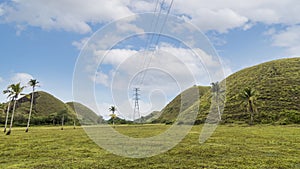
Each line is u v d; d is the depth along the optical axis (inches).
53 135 944.9
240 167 350.3
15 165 383.6
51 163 392.5
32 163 397.7
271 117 1482.5
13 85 1229.1
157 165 365.1
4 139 805.2
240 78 2276.1
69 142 671.1
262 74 2161.7
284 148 524.1
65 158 435.2
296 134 829.2
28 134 1056.2
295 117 1412.4
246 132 925.2
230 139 682.8
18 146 608.1
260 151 485.7
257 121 1473.9
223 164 370.6
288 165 362.3
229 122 1488.7
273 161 389.7
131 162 386.9
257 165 362.9
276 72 2126.0
